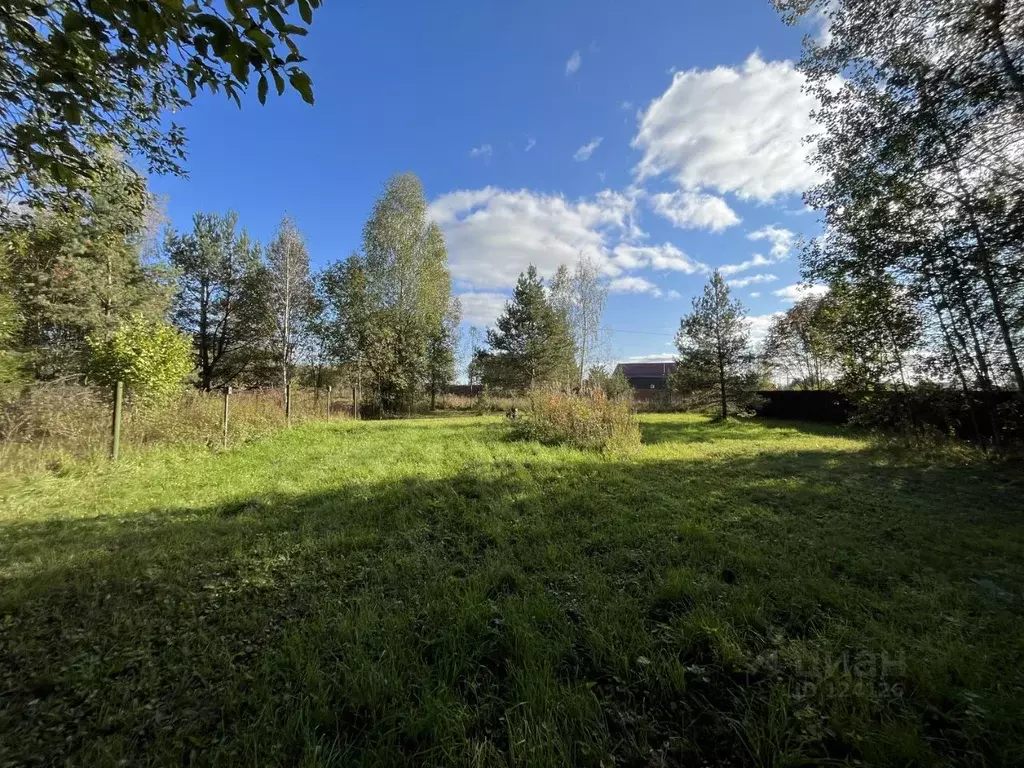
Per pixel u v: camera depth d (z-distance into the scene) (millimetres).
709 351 18484
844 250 8789
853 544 3814
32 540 3869
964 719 1793
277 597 2914
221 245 24016
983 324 7484
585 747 1673
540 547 3703
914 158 7578
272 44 1818
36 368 12320
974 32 6516
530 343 25578
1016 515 4738
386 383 24266
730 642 2285
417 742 1725
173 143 4211
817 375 26125
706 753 1717
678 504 5008
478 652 2242
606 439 9359
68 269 12750
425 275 26172
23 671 2158
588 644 2316
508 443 9734
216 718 1860
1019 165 6582
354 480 6141
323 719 1808
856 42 7637
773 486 6004
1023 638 2359
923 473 6949
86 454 6797
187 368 10906
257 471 6801
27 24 2236
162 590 2986
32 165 2990
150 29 1787
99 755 1646
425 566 3377
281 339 24188
